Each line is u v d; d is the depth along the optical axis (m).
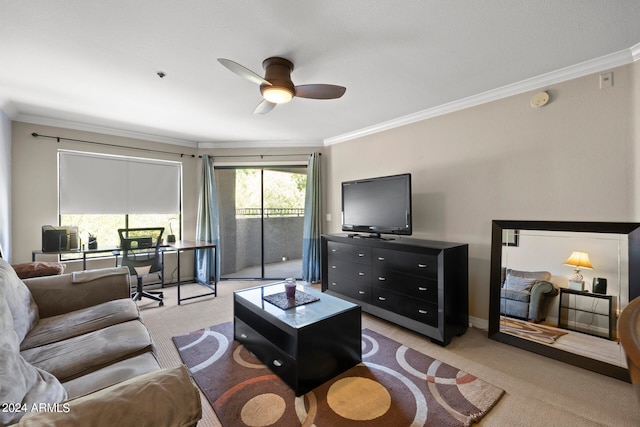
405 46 1.96
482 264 2.86
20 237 3.37
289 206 5.12
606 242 2.17
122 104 3.02
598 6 1.57
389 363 2.20
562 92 2.37
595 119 2.22
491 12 1.62
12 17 1.63
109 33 1.80
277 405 1.72
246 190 5.00
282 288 2.77
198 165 4.80
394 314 2.89
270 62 2.10
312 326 1.88
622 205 2.12
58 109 3.17
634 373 0.54
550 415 1.65
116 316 1.96
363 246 3.23
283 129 4.01
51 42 1.89
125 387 0.88
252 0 1.51
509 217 2.67
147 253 3.61
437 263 2.53
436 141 3.22
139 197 4.29
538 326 2.42
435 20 1.69
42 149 3.50
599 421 1.60
